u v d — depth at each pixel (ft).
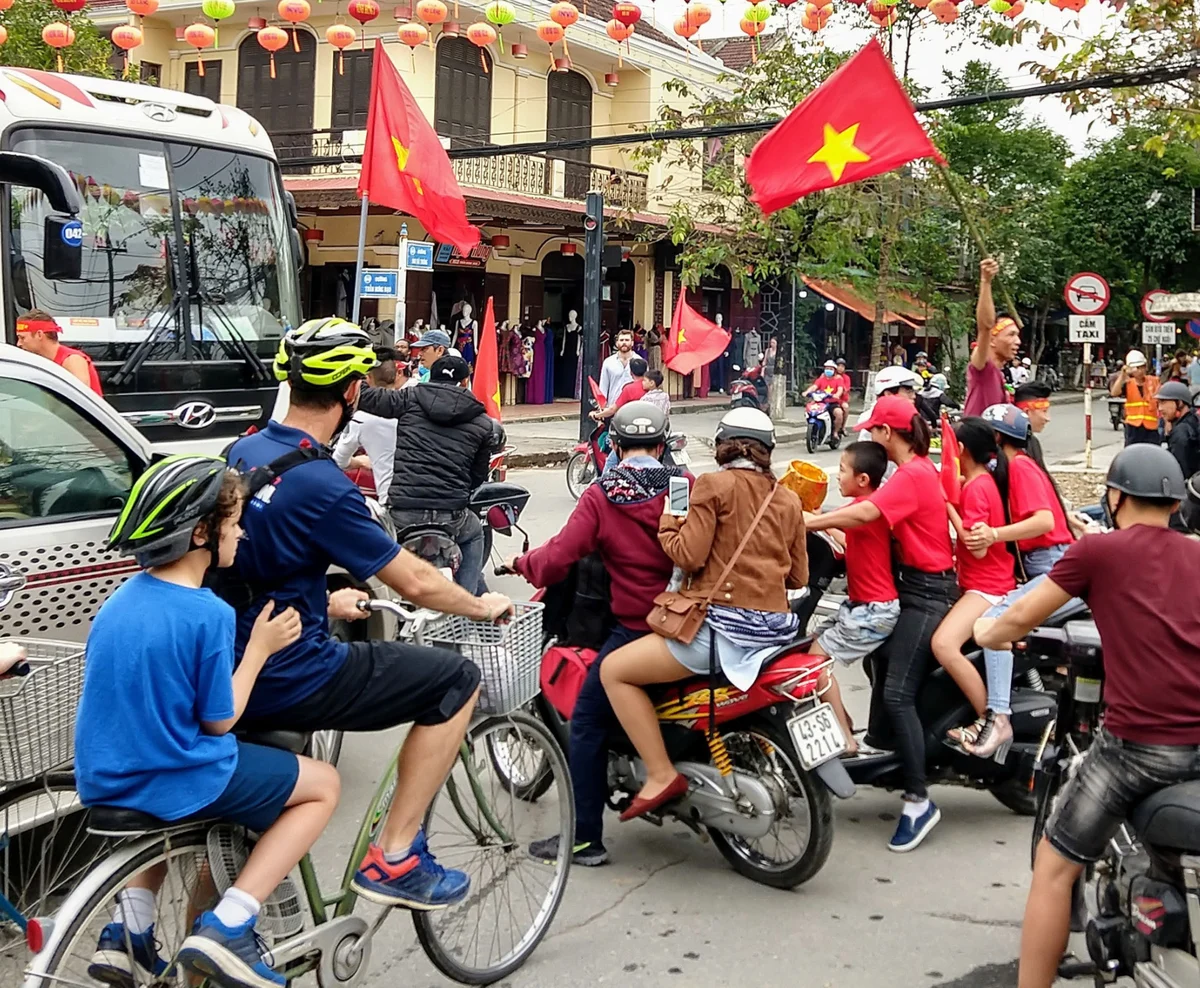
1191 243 124.57
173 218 26.00
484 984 12.41
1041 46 40.37
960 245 85.92
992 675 15.83
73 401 14.56
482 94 79.15
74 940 9.11
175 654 9.07
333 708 10.57
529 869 13.21
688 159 71.00
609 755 15.72
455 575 22.38
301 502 10.30
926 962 13.17
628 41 85.71
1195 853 9.68
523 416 76.02
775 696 14.23
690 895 14.74
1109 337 159.53
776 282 99.25
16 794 10.77
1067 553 10.80
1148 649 10.18
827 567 16.80
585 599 15.23
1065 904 10.91
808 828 14.47
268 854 9.78
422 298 76.84
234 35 77.82
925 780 16.28
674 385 95.40
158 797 9.17
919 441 16.07
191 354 25.86
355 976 10.95
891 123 25.64
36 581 13.94
